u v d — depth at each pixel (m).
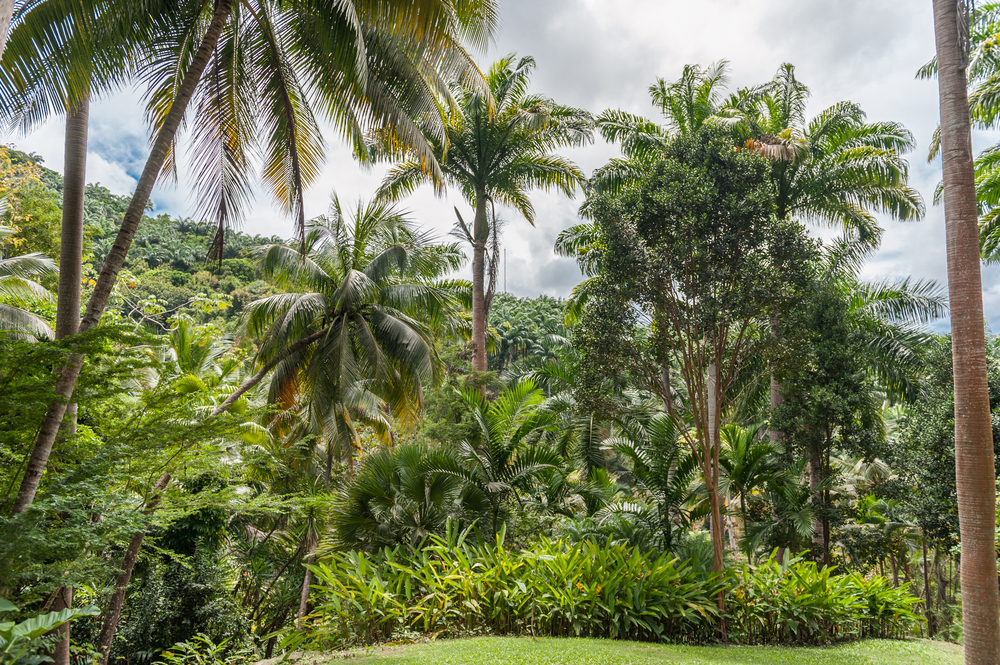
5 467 6.47
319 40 8.69
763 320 10.23
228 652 13.17
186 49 8.70
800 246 9.70
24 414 6.11
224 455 10.67
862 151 17.33
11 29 6.92
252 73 9.15
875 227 18.59
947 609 21.25
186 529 14.23
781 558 14.70
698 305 10.05
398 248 15.74
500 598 9.08
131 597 13.99
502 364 55.84
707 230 9.83
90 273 19.55
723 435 14.33
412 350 14.57
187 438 8.27
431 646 7.82
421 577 9.33
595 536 12.12
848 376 14.77
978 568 6.71
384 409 19.17
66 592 6.75
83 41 7.41
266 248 15.32
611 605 8.97
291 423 16.97
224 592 14.99
